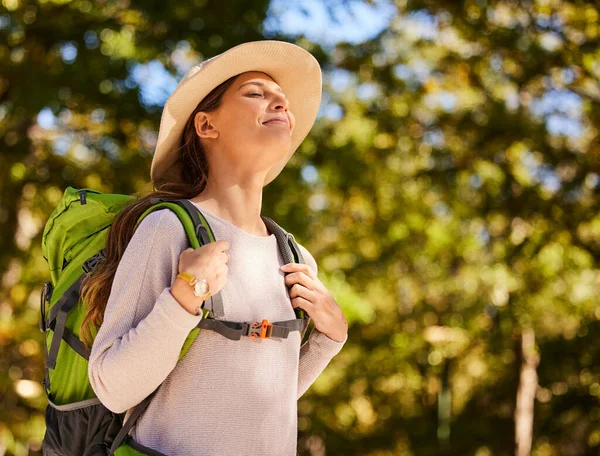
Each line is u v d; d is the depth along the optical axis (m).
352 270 15.84
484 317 16.25
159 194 2.37
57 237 2.48
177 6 9.69
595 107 11.98
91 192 2.51
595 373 13.98
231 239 2.30
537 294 14.24
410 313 17.84
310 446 21.38
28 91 9.23
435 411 20.30
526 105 12.59
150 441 2.10
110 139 10.59
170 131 2.46
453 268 16.88
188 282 2.00
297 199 11.10
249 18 10.03
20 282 11.45
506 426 19.16
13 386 9.78
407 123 13.55
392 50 13.17
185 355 2.11
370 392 19.81
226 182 2.40
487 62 12.44
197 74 2.36
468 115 12.88
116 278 2.13
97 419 2.24
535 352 15.36
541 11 11.71
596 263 13.02
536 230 12.72
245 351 2.15
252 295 2.25
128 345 1.99
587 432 14.41
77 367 2.28
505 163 12.85
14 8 9.45
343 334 2.51
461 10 11.97
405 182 14.48
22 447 9.78
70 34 9.60
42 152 10.75
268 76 2.56
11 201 10.60
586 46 11.41
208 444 2.08
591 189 12.20
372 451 19.89
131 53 9.70
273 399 2.17
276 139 2.36
